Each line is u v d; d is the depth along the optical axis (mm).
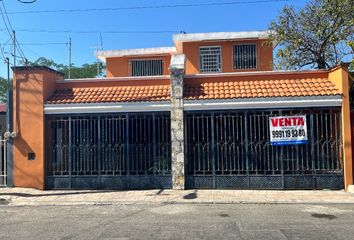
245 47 18969
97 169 12641
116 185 12547
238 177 12070
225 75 13164
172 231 7246
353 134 12258
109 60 21031
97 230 7406
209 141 12219
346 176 11609
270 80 13008
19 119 13008
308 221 7977
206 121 12281
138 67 20828
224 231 7199
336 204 9898
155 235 6973
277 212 8977
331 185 11773
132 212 9211
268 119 12016
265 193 11344
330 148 11859
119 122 12617
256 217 8430
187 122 12383
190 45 19156
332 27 16969
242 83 13008
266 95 11914
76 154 12773
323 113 11906
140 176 12445
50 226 7836
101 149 12648
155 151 12438
